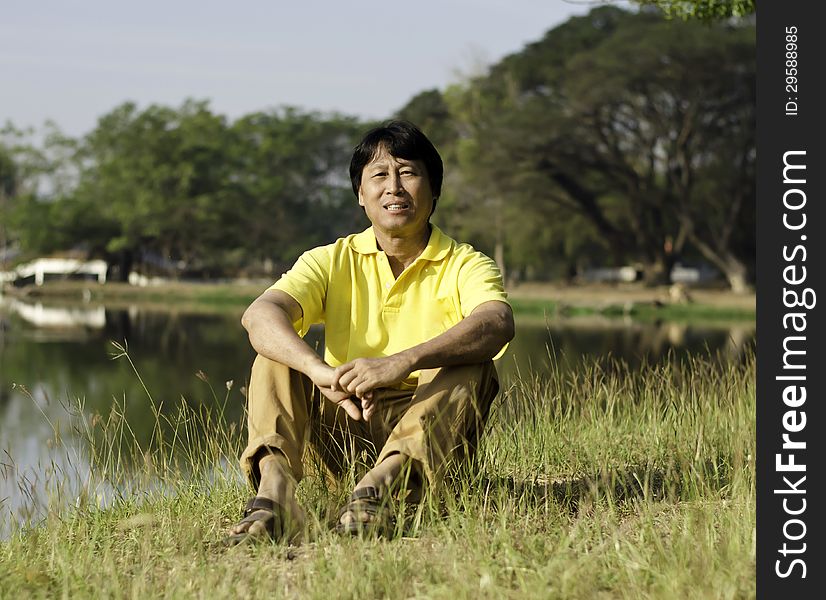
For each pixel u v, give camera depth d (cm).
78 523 379
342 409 356
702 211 5094
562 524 333
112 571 300
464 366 334
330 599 270
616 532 312
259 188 7275
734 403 537
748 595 268
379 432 356
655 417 520
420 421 324
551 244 6062
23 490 414
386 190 357
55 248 6856
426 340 365
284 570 295
